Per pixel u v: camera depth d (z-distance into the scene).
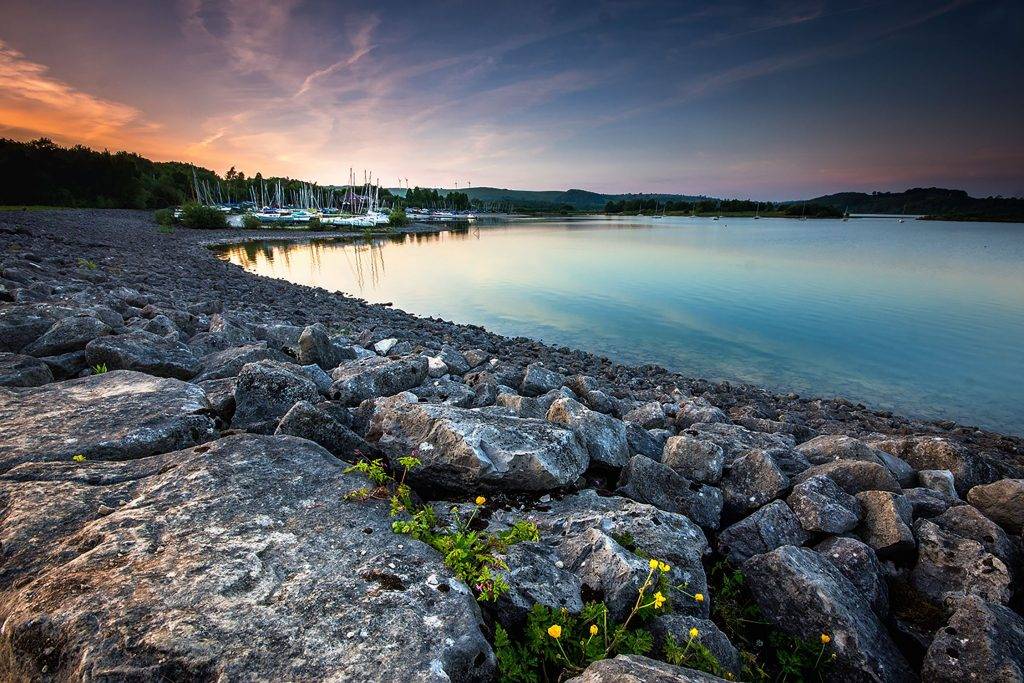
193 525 3.56
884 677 3.96
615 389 15.23
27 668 2.59
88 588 2.92
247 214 96.69
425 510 4.25
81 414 5.41
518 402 8.64
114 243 44.06
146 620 2.74
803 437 10.73
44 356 8.59
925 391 19.86
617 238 99.56
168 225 79.62
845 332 28.34
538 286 42.81
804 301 36.94
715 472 6.47
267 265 53.84
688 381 19.58
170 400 5.88
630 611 3.85
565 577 3.96
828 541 5.32
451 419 5.76
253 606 2.95
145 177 133.38
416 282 44.84
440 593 3.25
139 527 3.47
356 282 44.53
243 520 3.69
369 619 2.97
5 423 5.13
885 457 7.27
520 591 3.63
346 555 3.50
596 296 38.44
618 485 6.15
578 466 5.74
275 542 3.51
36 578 3.05
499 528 4.63
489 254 67.75
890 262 61.38
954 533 5.43
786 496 6.11
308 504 4.03
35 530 3.43
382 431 5.83
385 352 15.82
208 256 51.16
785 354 24.48
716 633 3.83
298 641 2.77
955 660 3.93
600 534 4.38
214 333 12.08
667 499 5.91
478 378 10.92
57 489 3.87
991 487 6.16
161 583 3.00
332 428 5.44
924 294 40.03
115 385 6.38
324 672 2.62
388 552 3.59
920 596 5.04
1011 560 5.19
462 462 5.18
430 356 13.72
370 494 4.30
